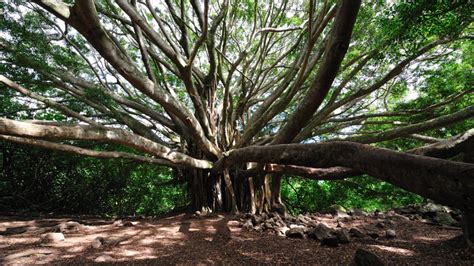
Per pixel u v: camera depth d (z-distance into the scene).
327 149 3.04
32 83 6.35
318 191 12.94
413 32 3.86
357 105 11.68
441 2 3.35
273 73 11.81
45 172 8.70
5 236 4.30
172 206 13.81
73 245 3.83
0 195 8.02
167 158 5.71
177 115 5.31
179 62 4.98
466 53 8.63
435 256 3.27
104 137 4.30
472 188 1.61
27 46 6.06
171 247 3.87
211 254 3.53
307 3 9.60
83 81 7.32
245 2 8.77
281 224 5.42
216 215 6.82
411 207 6.94
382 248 3.63
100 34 3.60
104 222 5.82
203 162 7.16
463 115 5.66
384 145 10.64
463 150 3.33
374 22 7.10
